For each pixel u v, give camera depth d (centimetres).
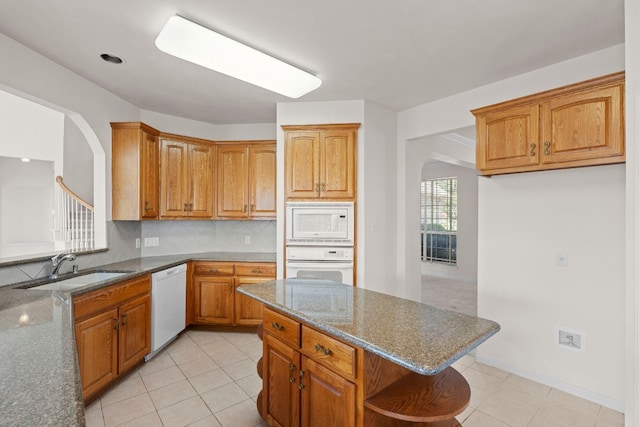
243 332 364
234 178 386
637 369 152
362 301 180
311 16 194
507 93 282
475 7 186
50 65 248
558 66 253
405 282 366
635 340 153
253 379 258
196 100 335
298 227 325
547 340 251
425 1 181
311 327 153
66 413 72
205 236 421
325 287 212
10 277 218
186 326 349
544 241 253
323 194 324
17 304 162
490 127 248
